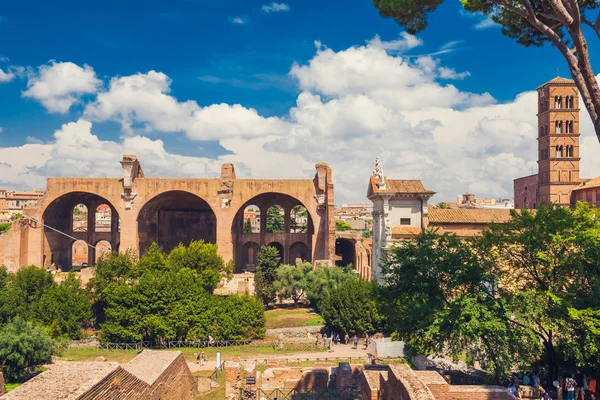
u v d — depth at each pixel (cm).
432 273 3034
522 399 2600
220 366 4219
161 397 2566
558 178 8412
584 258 2819
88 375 1877
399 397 2108
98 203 9825
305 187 8819
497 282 3038
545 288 2953
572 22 2155
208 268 6812
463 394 2188
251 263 11031
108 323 5231
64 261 9706
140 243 9044
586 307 2634
